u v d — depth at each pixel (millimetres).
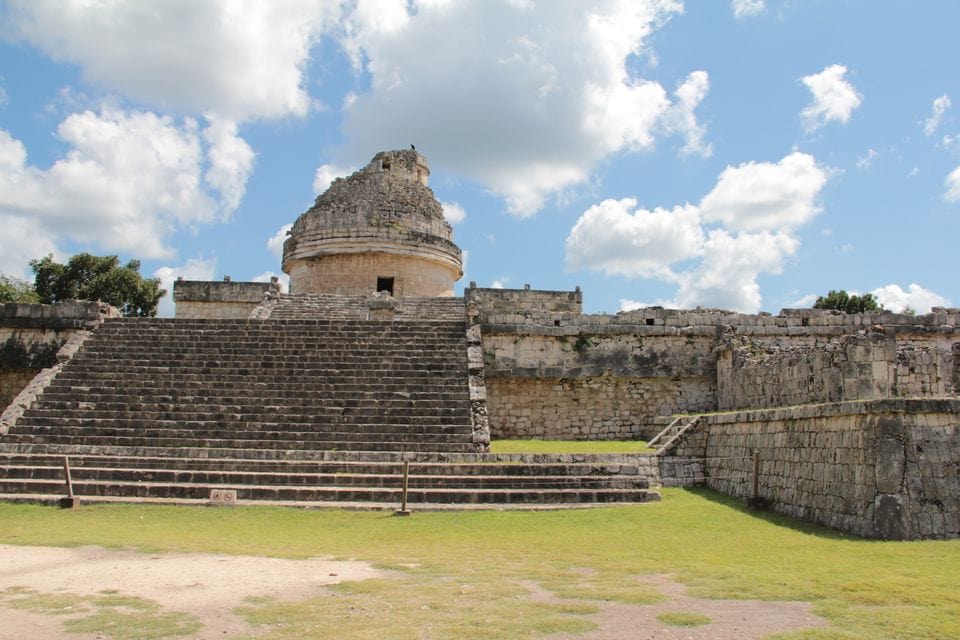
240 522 12773
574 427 23312
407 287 33906
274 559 9711
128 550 10203
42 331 22984
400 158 37344
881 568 9234
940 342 24547
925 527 11141
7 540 10914
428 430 17938
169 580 8422
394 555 10188
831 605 7461
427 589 8125
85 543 10688
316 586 8219
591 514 13664
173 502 14148
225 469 15758
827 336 24297
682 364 23766
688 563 9758
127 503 14141
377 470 15680
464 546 10969
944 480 11359
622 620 6984
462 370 20719
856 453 11969
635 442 21656
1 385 23000
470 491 14680
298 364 20719
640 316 23906
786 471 14062
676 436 17750
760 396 19547
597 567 9469
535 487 15289
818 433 13148
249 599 7641
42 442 17297
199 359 20984
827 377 15727
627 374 23531
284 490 14625
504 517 13352
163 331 22594
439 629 6617
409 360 21188
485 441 17500
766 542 11305
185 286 31625
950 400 11625
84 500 14211
